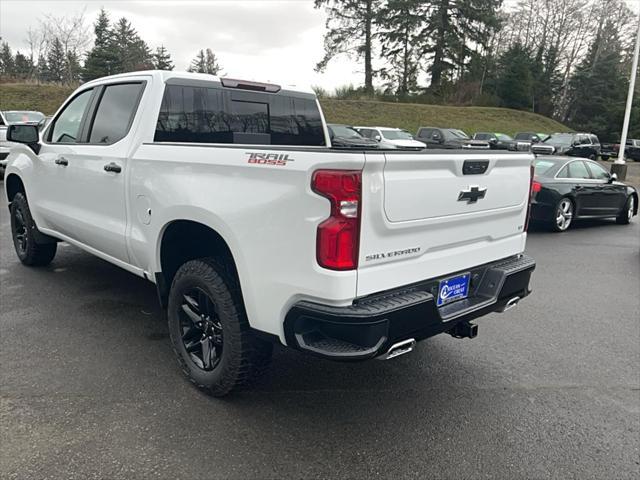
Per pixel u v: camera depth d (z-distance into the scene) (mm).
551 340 4426
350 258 2477
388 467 2686
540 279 6402
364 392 3436
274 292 2689
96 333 4180
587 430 3078
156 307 4793
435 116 40625
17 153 5531
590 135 29359
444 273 3035
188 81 3904
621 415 3256
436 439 2938
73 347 3912
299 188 2514
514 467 2723
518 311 5160
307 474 2607
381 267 2631
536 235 9484
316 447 2824
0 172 14102
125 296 5055
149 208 3463
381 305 2574
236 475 2576
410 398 3379
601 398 3463
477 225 3211
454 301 3160
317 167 2443
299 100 4707
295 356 3936
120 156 3758
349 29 46188
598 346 4328
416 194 2697
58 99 32812
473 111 43219
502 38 63969
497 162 3217
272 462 2686
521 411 3266
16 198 5715
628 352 4223
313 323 2611
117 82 4137
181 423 2986
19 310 4605
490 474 2662
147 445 2773
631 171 26984
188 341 3432
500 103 48906
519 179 3498
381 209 2537
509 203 3436
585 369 3889
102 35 59062
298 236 2539
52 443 2754
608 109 53312
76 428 2895
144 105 3754
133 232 3705
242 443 2830
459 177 2955
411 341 2729
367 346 2510
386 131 21641
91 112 4344
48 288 5207
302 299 2592
